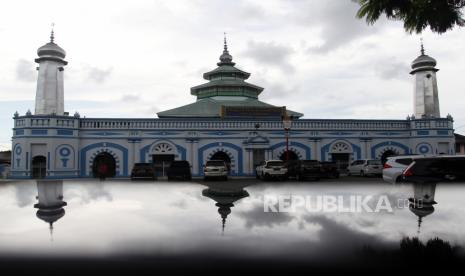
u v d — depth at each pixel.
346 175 29.67
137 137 27.97
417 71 32.56
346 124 30.59
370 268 2.82
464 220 4.57
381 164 26.98
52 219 4.79
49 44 28.64
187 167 24.08
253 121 29.53
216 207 6.09
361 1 6.99
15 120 26.36
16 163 26.16
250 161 28.94
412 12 6.72
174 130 28.56
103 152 27.62
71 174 26.44
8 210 5.55
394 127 31.17
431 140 30.12
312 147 29.98
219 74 38.12
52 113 27.67
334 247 3.41
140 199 7.24
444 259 3.03
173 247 3.39
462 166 10.82
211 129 28.91
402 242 3.54
